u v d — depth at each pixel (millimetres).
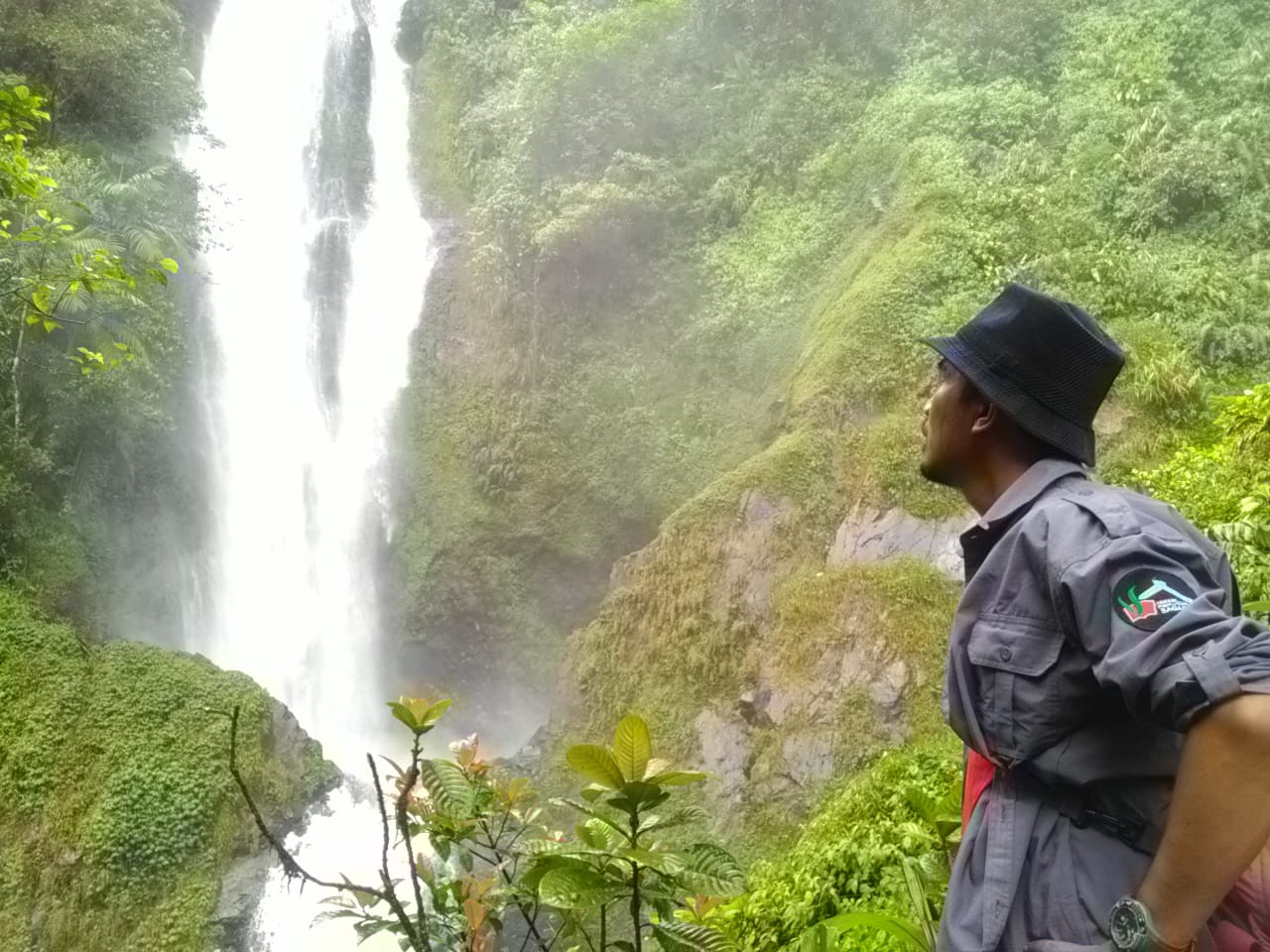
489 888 2725
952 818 3223
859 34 23141
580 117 25594
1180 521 1846
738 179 23422
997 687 1774
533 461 25047
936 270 16969
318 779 17109
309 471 28453
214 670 17938
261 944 14914
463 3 33375
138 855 15078
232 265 28656
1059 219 17172
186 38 30109
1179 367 14320
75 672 17016
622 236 24109
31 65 22516
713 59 24938
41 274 8023
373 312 30172
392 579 27359
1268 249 15742
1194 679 1443
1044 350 1969
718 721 14953
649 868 2248
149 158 23359
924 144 19547
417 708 2623
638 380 23922
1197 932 1464
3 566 18562
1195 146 16797
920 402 15742
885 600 13844
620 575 18109
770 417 19312
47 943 14516
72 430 20328
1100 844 1681
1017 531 1834
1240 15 18672
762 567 15609
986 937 1708
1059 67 20062
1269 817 1392
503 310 26484
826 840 9469
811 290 20984
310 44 32562
